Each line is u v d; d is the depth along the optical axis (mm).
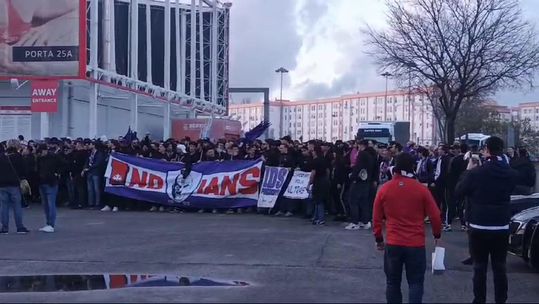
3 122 26250
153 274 9992
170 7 40031
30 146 20031
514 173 7789
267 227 15141
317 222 15711
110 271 10242
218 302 8148
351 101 114125
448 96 30203
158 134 39750
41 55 24438
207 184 18406
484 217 7719
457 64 28188
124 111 33719
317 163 15609
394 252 7020
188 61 45406
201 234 13977
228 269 10320
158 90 33906
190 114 42281
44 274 10031
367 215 14891
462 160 14562
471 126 62438
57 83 24500
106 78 27531
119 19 36625
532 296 8977
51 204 14523
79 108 27953
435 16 28625
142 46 41000
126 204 18984
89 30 27875
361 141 15023
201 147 18969
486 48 28141
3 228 14266
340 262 10914
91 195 19109
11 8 24422
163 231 14469
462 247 12625
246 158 18766
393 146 17000
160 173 18719
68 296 8508
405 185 7023
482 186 7734
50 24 24391
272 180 17797
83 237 13602
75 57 24422
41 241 13094
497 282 7832
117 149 19344
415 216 7000
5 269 10406
